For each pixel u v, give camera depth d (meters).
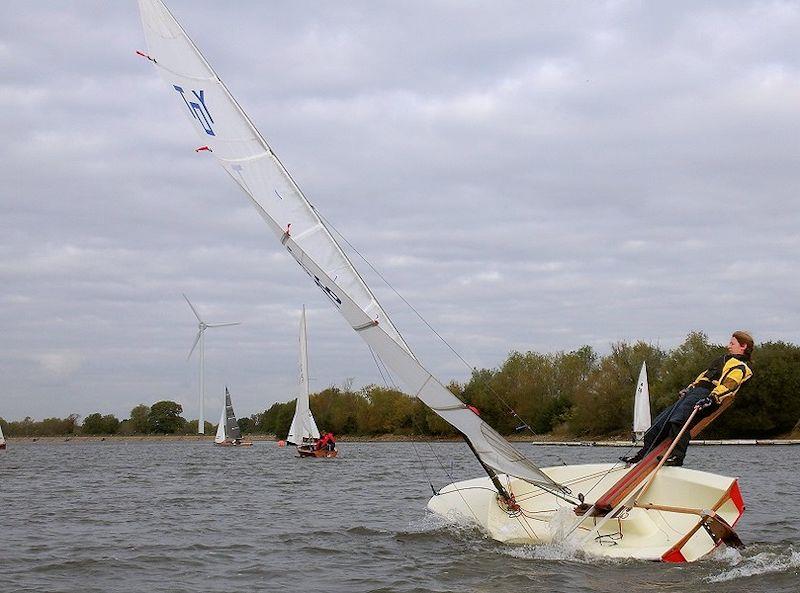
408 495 19.02
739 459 36.78
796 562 9.21
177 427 157.12
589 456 41.31
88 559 10.32
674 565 9.15
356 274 11.65
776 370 63.34
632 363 71.94
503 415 80.62
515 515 10.91
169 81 12.18
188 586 8.73
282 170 11.76
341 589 8.45
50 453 71.62
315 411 96.56
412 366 9.87
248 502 17.80
